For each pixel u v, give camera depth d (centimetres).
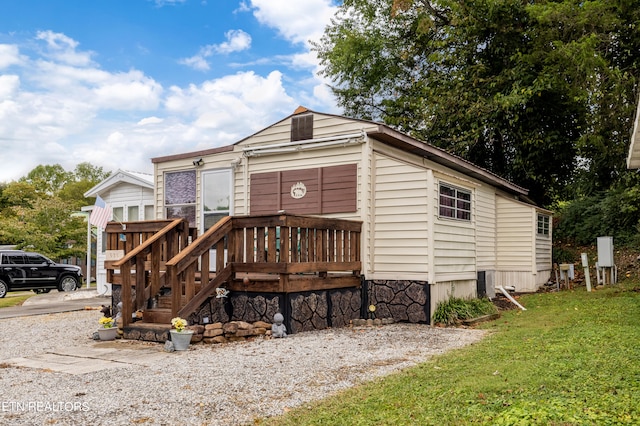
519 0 1762
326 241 869
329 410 401
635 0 1488
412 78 2259
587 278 1257
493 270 1329
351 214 963
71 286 1983
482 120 1803
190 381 502
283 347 683
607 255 1305
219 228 812
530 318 922
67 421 386
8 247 2584
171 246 870
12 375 546
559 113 1798
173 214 1210
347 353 640
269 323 795
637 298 1022
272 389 471
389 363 580
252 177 1091
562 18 1559
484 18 1855
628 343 603
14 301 1564
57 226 2739
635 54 1645
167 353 657
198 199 1167
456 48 1973
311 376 518
